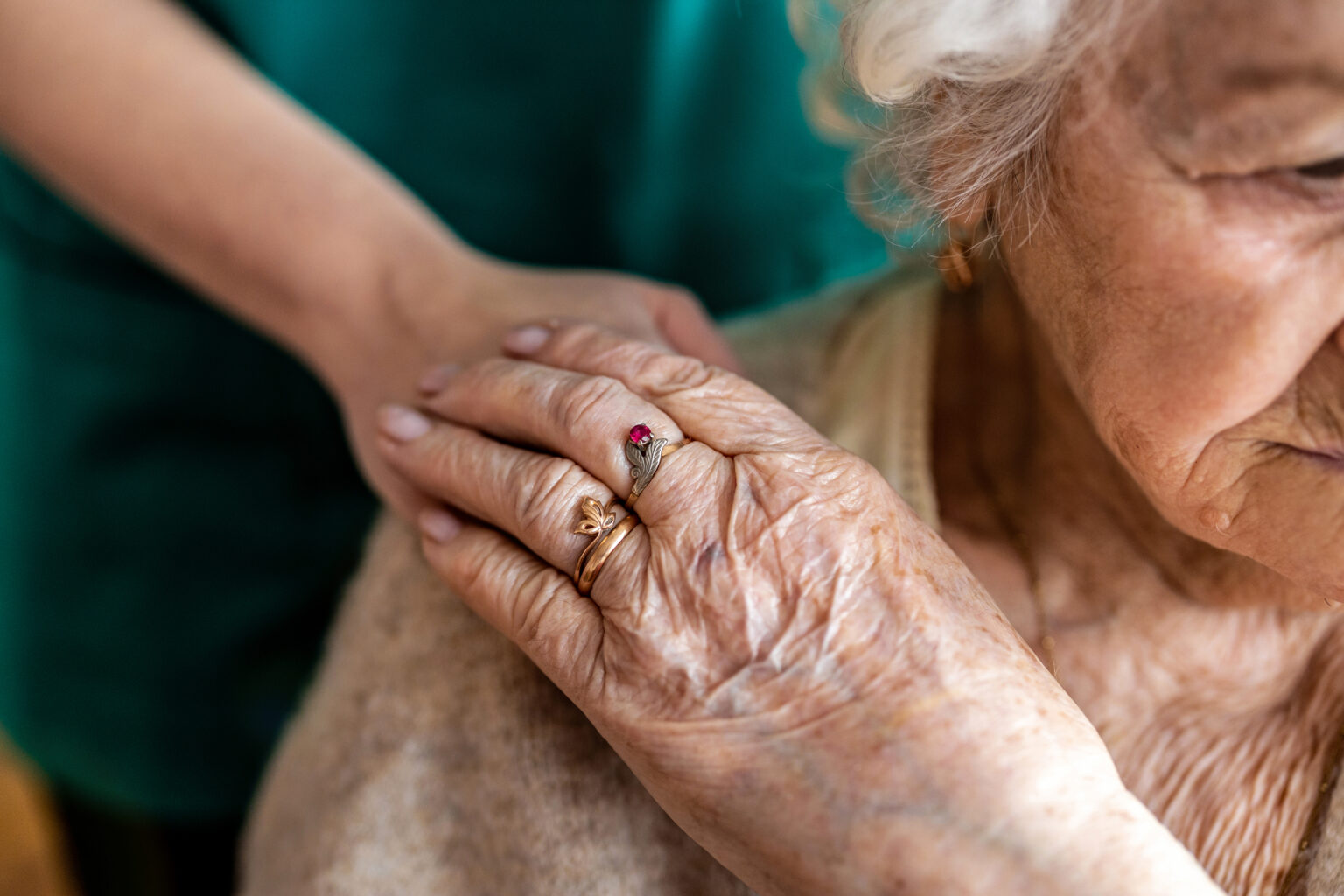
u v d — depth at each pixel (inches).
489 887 19.3
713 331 21.3
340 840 19.6
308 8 23.4
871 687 16.8
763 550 17.3
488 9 23.5
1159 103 15.8
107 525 25.1
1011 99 16.7
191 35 23.2
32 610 25.6
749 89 23.9
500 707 19.2
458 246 22.4
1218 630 19.0
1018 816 16.3
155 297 24.1
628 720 17.2
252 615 25.9
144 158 22.2
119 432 24.8
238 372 24.6
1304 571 17.0
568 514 17.8
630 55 23.6
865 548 17.3
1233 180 15.8
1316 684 18.6
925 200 18.0
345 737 19.9
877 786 16.5
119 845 28.1
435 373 20.0
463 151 24.7
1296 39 15.2
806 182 24.8
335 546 26.1
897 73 16.9
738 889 18.8
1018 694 16.8
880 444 20.2
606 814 18.8
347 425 21.5
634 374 18.7
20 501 25.2
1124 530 19.1
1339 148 15.4
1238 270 15.9
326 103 24.2
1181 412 16.6
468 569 18.3
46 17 22.4
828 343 21.1
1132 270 16.3
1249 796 18.6
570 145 24.6
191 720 26.0
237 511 25.4
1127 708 19.2
